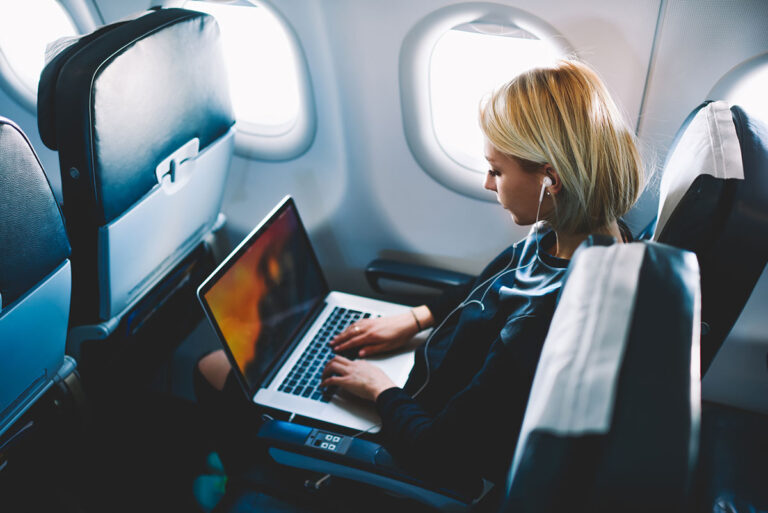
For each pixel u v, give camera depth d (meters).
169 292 1.65
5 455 1.26
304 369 1.48
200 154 1.50
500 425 1.05
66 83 1.10
